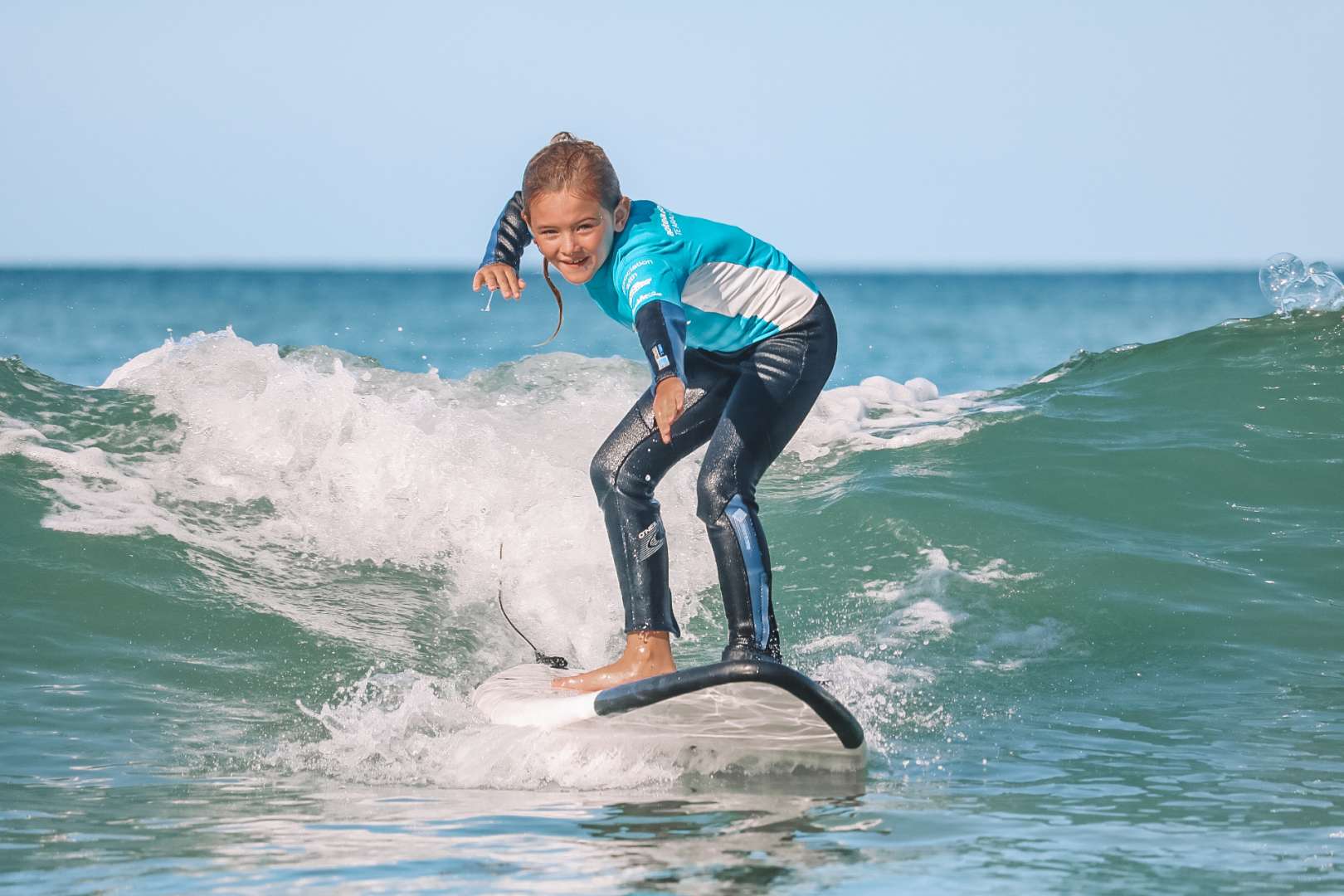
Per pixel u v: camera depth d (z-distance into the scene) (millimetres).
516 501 15781
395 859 7402
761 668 8891
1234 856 7504
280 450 16469
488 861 7367
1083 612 13586
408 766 9633
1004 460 17719
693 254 9469
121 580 13383
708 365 10109
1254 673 12023
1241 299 155125
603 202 9281
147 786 8992
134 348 66062
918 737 10414
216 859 7398
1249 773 9328
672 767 9547
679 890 6887
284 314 116750
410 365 54344
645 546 9969
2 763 9367
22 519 14281
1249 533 15508
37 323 95125
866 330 92125
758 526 9633
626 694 9242
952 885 6977
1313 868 7312
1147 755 9836
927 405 21844
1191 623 13273
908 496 16328
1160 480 16844
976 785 9109
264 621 13008
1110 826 8109
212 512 15328
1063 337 81375
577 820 8250
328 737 10367
